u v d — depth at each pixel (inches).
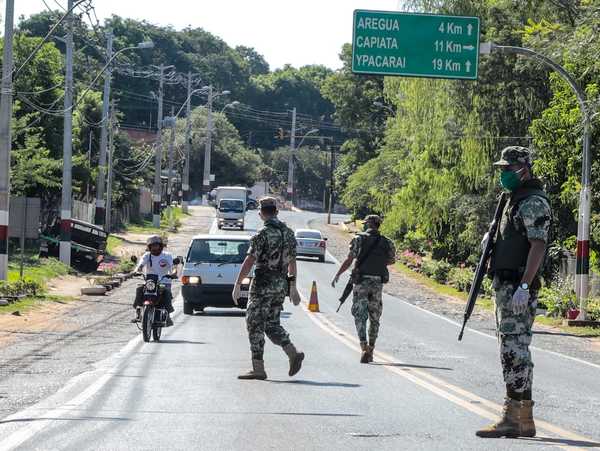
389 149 5364.2
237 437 599.5
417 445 578.2
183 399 779.4
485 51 2042.3
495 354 1339.8
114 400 772.6
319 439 596.1
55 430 619.8
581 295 2081.7
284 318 1948.8
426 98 3100.4
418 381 936.9
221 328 1648.6
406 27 2106.3
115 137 6077.8
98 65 7239.2
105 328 1646.2
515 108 2913.4
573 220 2652.6
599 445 590.6
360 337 1128.2
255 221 6835.6
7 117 2231.8
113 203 5349.4
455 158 3157.0
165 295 1407.5
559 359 1357.0
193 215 7209.6
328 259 4537.4
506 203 606.9
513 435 606.9
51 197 4099.4
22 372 1018.7
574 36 1953.7
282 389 851.4
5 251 2220.7
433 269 3777.1
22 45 4008.4
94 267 3334.2
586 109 1994.3
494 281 606.9
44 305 2100.1
